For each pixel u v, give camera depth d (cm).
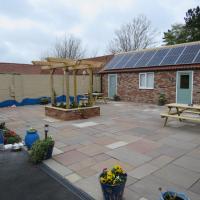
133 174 362
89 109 884
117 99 1573
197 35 2472
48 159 431
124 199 290
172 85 1259
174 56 1303
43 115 953
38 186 335
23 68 2038
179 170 377
